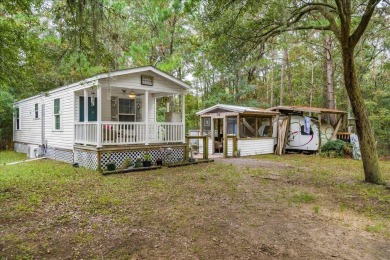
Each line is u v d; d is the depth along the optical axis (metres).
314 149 15.52
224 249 3.34
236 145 14.35
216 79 26.28
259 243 3.52
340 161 12.28
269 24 7.92
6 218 4.39
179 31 13.39
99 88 9.11
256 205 5.20
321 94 25.23
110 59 5.38
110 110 11.74
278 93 28.20
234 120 15.99
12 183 7.00
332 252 3.29
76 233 3.80
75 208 4.93
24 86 7.24
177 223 4.20
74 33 4.61
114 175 8.32
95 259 3.08
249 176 8.26
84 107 10.21
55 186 6.70
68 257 3.12
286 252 3.27
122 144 9.71
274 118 16.62
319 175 8.51
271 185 6.99
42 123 13.91
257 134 15.99
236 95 22.34
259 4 6.99
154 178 7.86
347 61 7.05
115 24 5.01
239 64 8.46
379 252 3.31
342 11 6.62
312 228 4.06
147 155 9.88
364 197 5.87
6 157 14.36
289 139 16.42
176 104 24.97
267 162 11.83
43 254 3.19
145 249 3.33
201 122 16.58
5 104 17.08
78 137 10.59
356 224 4.27
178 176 8.20
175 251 3.29
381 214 4.77
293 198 5.72
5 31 5.76
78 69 5.17
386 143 16.38
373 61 16.80
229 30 7.80
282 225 4.17
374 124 16.52
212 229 3.97
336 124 16.22
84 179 7.64
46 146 13.38
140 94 12.36
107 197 5.67
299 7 7.27
